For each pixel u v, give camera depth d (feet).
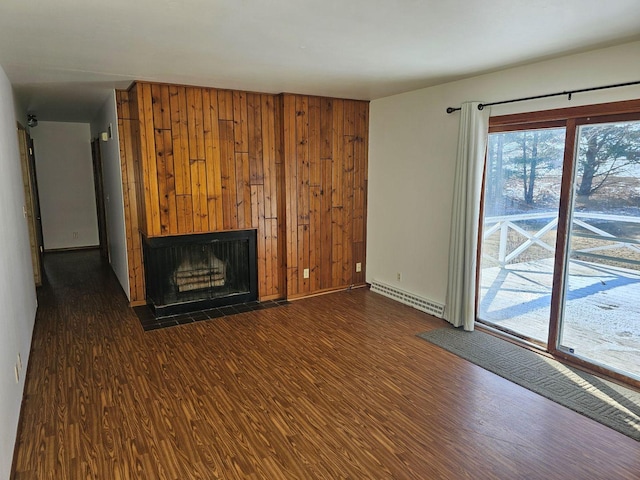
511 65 11.37
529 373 10.73
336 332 13.46
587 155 10.55
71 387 9.96
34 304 14.64
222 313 15.16
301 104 15.85
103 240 24.45
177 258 14.82
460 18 7.68
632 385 10.04
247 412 9.01
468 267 13.20
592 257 10.70
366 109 17.38
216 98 14.62
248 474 7.18
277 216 16.55
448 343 12.57
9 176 10.94
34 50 9.59
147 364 11.18
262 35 8.59
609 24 8.06
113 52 9.82
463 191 13.10
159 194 14.07
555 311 11.54
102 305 15.88
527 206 12.20
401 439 8.13
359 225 18.10
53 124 25.30
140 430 8.35
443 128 14.07
